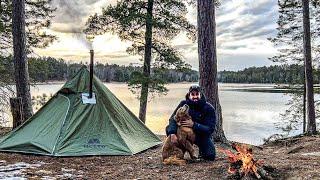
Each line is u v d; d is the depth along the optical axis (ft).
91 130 31.24
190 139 26.17
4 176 23.12
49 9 60.95
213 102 35.96
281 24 73.67
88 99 32.65
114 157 29.53
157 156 29.78
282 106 188.75
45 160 28.14
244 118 139.95
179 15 60.34
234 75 339.57
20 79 43.57
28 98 43.96
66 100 32.76
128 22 57.41
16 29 43.52
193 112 26.68
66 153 29.37
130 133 33.17
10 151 30.37
